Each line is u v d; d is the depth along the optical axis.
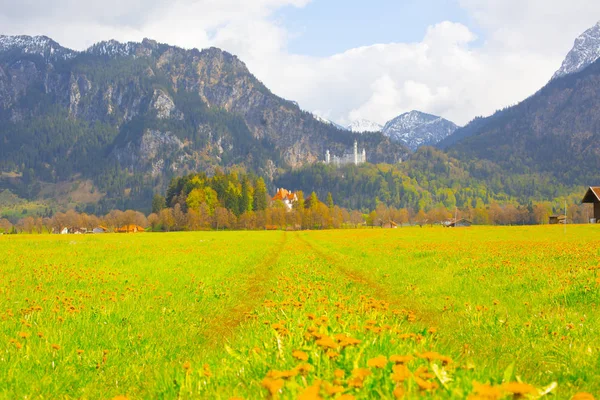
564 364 8.35
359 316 10.49
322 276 23.11
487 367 7.11
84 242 67.38
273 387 4.70
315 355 6.34
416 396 4.77
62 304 14.80
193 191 181.62
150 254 40.47
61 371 8.35
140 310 14.11
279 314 12.02
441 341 9.70
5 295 17.48
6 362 8.45
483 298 15.51
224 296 17.86
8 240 76.31
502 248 37.97
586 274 18.09
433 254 34.50
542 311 12.91
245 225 177.38
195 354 9.84
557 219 146.25
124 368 8.87
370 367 5.68
